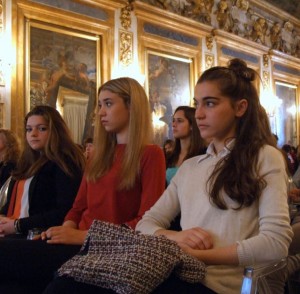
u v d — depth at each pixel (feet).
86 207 8.77
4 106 25.77
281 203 5.42
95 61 31.32
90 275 4.70
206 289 5.26
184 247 5.38
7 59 25.93
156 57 35.96
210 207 5.82
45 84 27.89
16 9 26.40
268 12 50.65
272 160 5.66
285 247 5.23
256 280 4.35
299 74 55.57
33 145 10.49
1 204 11.53
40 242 6.77
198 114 6.14
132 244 5.00
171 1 37.68
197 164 6.44
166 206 6.68
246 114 6.06
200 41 40.42
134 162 7.91
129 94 8.33
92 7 31.07
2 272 6.59
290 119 53.36
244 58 45.88
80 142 29.84
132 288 4.50
